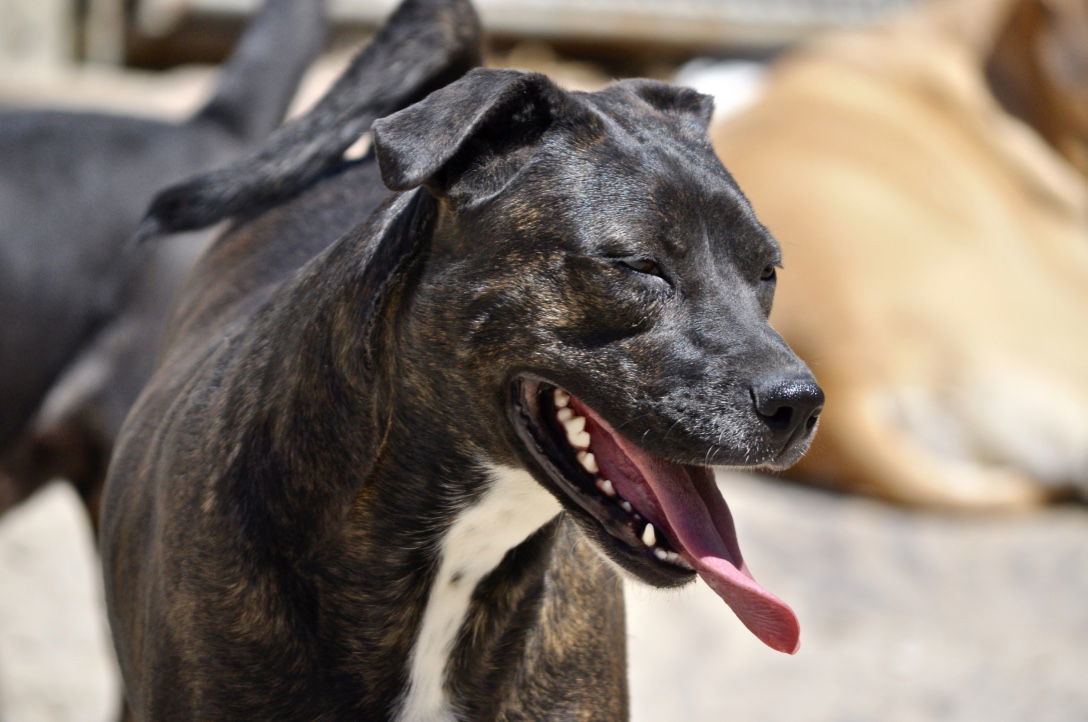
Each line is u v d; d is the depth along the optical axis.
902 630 7.09
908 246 9.43
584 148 3.40
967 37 10.43
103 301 5.79
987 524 8.66
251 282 4.34
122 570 3.92
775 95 10.44
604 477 3.45
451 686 3.56
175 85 10.67
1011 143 10.16
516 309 3.34
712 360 3.29
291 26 6.26
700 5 13.85
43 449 5.80
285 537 3.44
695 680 6.51
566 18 13.31
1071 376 9.23
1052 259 9.90
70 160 5.87
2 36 11.51
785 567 7.63
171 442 3.73
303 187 4.59
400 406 3.42
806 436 3.35
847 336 9.15
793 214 9.56
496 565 3.54
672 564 3.37
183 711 3.48
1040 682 6.51
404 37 4.44
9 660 6.24
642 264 3.33
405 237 3.41
